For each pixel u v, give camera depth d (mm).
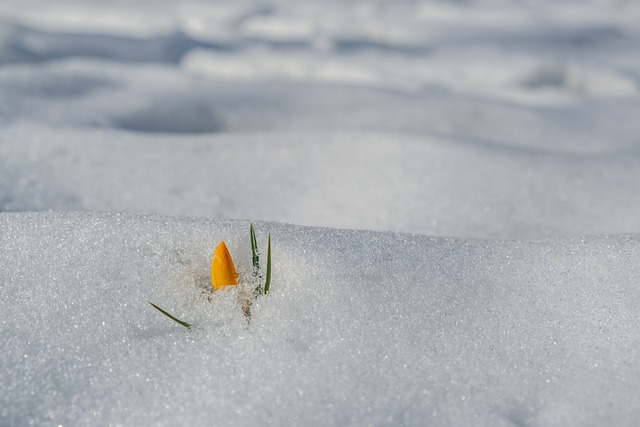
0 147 1192
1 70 1730
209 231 911
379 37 3004
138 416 793
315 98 1738
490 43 2902
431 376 819
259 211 1121
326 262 890
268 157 1222
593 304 881
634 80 2342
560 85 2443
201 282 878
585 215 1123
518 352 840
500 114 1694
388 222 1104
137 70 1892
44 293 869
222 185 1163
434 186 1165
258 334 840
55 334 841
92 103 1582
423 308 866
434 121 1605
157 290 872
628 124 1676
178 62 2533
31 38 2533
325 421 790
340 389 808
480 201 1142
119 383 811
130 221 927
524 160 1226
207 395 803
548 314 872
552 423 797
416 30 3189
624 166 1218
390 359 828
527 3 3832
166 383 811
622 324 863
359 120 1598
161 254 897
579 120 1705
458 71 2510
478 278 902
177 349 833
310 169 1200
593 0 3883
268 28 3146
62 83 1670
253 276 872
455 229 1095
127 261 892
